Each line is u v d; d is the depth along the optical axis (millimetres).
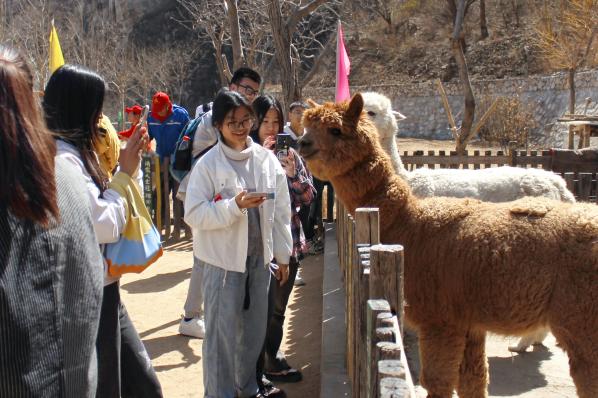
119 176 2900
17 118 1613
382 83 41375
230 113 3840
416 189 6133
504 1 41844
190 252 9781
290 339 5891
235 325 3842
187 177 5523
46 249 1641
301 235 4879
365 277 2941
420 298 3586
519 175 6035
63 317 1682
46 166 1640
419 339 3691
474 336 3682
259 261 3971
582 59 28203
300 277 7867
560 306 3199
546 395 4430
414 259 3586
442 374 3545
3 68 1627
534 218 3352
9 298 1543
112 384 2969
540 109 30828
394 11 45344
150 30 43281
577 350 3193
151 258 3012
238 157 3906
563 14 29453
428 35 43625
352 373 3732
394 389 1740
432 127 35031
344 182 3938
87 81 2797
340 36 9102
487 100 32438
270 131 5039
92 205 2633
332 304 5719
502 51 38312
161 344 5723
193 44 42781
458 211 3570
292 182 5016
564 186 6062
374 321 2369
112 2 43500
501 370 4898
